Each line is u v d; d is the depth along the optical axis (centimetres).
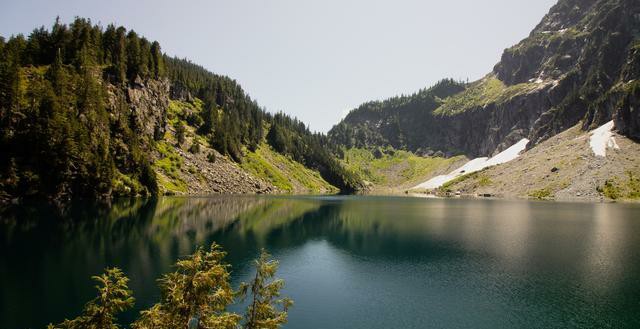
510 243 6278
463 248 5962
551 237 6712
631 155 16550
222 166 18775
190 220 8312
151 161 15250
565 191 15912
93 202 10556
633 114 18175
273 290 1886
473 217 9712
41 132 10294
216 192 16888
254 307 1855
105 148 12106
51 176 10338
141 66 16300
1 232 6206
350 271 4709
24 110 10500
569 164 17812
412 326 3130
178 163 16362
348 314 3366
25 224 6912
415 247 6094
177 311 1603
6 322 3011
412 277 4462
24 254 4994
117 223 7406
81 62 13738
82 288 3781
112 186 11900
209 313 1659
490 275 4488
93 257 4931
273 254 5569
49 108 10525
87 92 12169
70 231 6462
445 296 3809
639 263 4878
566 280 4247
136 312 3256
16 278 4056
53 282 3944
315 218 9600
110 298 1605
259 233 7206
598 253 5450
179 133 17775
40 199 9994
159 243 5850
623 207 11538
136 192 12912
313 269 4822
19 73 10831
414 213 10788
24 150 10175
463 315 3331
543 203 13562
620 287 3984
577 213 10106
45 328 2906
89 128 11888
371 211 11356
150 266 4581
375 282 4281
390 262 5153
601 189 14938
